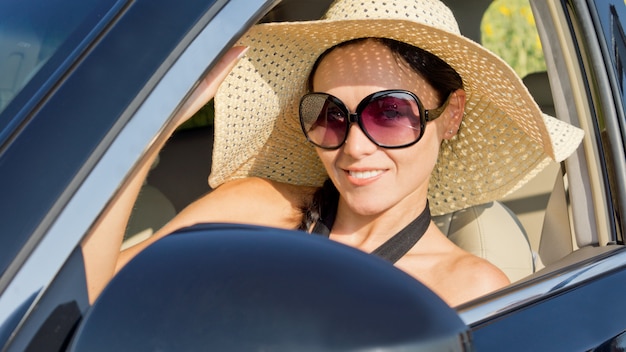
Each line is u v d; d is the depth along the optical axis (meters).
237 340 0.97
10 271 1.07
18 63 1.29
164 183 2.61
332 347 0.96
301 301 0.99
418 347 0.97
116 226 1.31
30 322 1.08
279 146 2.37
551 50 1.98
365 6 2.04
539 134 2.01
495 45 4.71
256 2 1.30
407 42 1.98
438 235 2.22
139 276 1.04
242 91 2.14
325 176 2.47
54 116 1.16
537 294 1.59
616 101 1.88
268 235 1.08
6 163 1.12
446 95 2.09
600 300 1.64
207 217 2.30
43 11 1.38
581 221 1.96
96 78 1.19
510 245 2.35
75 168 1.13
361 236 2.20
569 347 1.50
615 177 1.87
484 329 1.46
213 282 1.01
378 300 0.99
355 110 2.00
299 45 2.07
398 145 2.00
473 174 2.33
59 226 1.11
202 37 1.25
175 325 0.99
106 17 1.27
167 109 1.20
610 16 1.93
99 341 1.00
